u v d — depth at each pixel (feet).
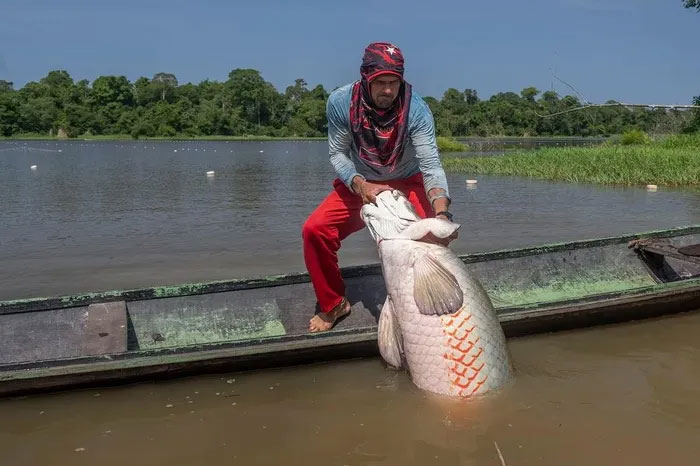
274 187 50.57
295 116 330.34
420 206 14.29
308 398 12.66
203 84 352.90
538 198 41.63
